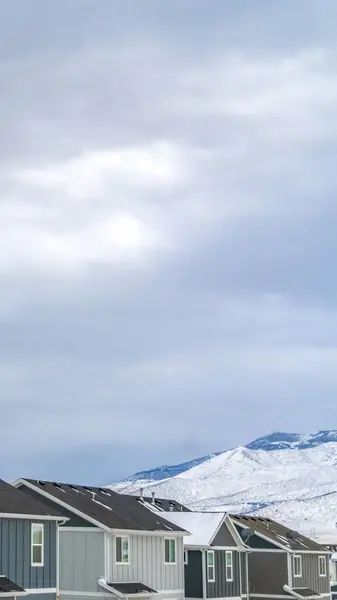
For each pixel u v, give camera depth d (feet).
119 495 193.47
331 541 314.96
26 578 141.38
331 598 248.73
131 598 161.27
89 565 160.66
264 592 219.20
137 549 169.68
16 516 139.85
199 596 189.06
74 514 163.32
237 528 221.05
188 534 185.16
